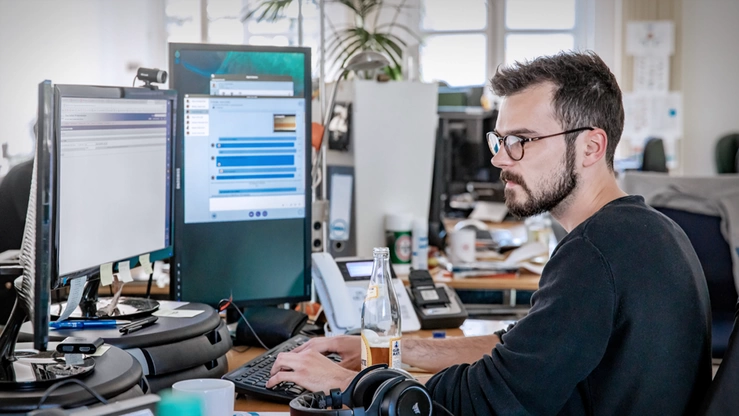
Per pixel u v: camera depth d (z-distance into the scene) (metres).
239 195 2.06
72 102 1.32
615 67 6.95
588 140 1.35
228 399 1.11
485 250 3.34
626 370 1.24
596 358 1.23
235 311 2.11
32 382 1.07
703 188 2.90
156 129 1.66
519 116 1.37
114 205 1.49
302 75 2.10
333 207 3.00
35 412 0.91
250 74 2.05
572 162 1.36
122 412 0.91
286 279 2.12
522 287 2.89
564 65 1.37
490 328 2.24
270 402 1.49
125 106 1.51
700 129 6.96
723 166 6.42
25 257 1.18
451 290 2.28
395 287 2.21
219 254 2.05
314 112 3.21
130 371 1.19
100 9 6.33
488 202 4.78
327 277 2.08
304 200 2.12
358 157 3.00
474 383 1.28
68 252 1.33
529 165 1.37
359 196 3.02
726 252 2.85
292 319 1.96
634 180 3.02
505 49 7.09
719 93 6.89
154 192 1.67
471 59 7.10
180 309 1.68
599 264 1.24
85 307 1.59
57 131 1.25
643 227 1.27
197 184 2.02
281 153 2.09
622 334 1.24
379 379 1.11
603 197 1.38
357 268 2.20
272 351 1.74
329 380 1.43
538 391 1.23
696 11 6.85
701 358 1.27
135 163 1.57
